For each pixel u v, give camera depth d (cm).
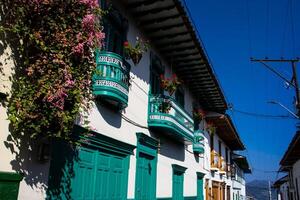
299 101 1569
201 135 1778
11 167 593
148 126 1181
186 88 1703
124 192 987
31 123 584
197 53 1352
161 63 1348
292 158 2572
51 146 689
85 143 789
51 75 590
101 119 883
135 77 1102
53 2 597
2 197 563
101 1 916
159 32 1211
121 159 998
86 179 812
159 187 1262
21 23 588
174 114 1259
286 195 3653
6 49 595
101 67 860
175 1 1034
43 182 664
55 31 604
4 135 582
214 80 1631
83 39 624
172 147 1441
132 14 1117
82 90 636
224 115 2100
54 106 587
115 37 1010
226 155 3066
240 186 4275
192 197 1686
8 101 591
